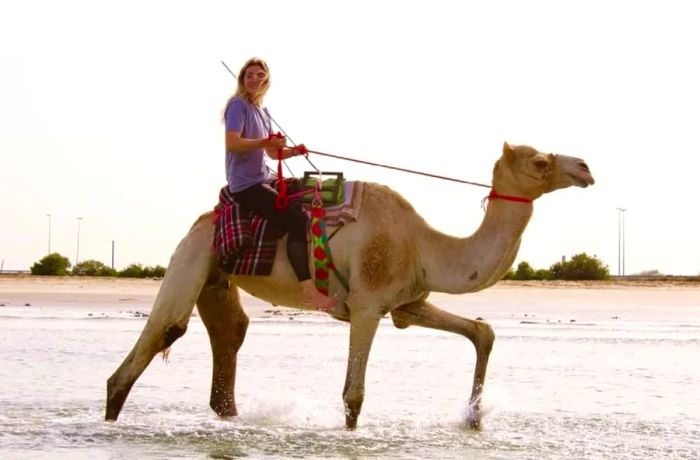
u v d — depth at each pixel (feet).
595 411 37.88
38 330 74.64
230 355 36.14
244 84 34.19
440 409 38.42
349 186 33.65
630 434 32.76
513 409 38.29
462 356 59.16
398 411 37.88
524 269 226.38
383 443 30.99
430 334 77.71
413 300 34.04
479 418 33.96
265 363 53.72
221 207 34.06
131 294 146.30
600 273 221.66
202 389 43.55
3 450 29.32
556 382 46.78
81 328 77.00
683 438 32.04
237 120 33.58
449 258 33.45
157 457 28.40
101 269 244.83
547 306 124.57
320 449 29.86
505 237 32.89
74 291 153.99
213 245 34.06
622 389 44.32
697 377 48.78
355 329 32.89
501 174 33.06
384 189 33.91
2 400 39.14
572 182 32.78
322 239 33.01
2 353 56.80
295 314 101.14
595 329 82.94
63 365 51.29
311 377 47.85
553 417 36.29
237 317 36.04
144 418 35.47
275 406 37.68
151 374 48.96
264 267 33.32
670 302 137.59
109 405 34.32
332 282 33.32
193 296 34.19
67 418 35.12
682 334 77.15
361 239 32.89
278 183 33.35
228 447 30.09
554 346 65.67
